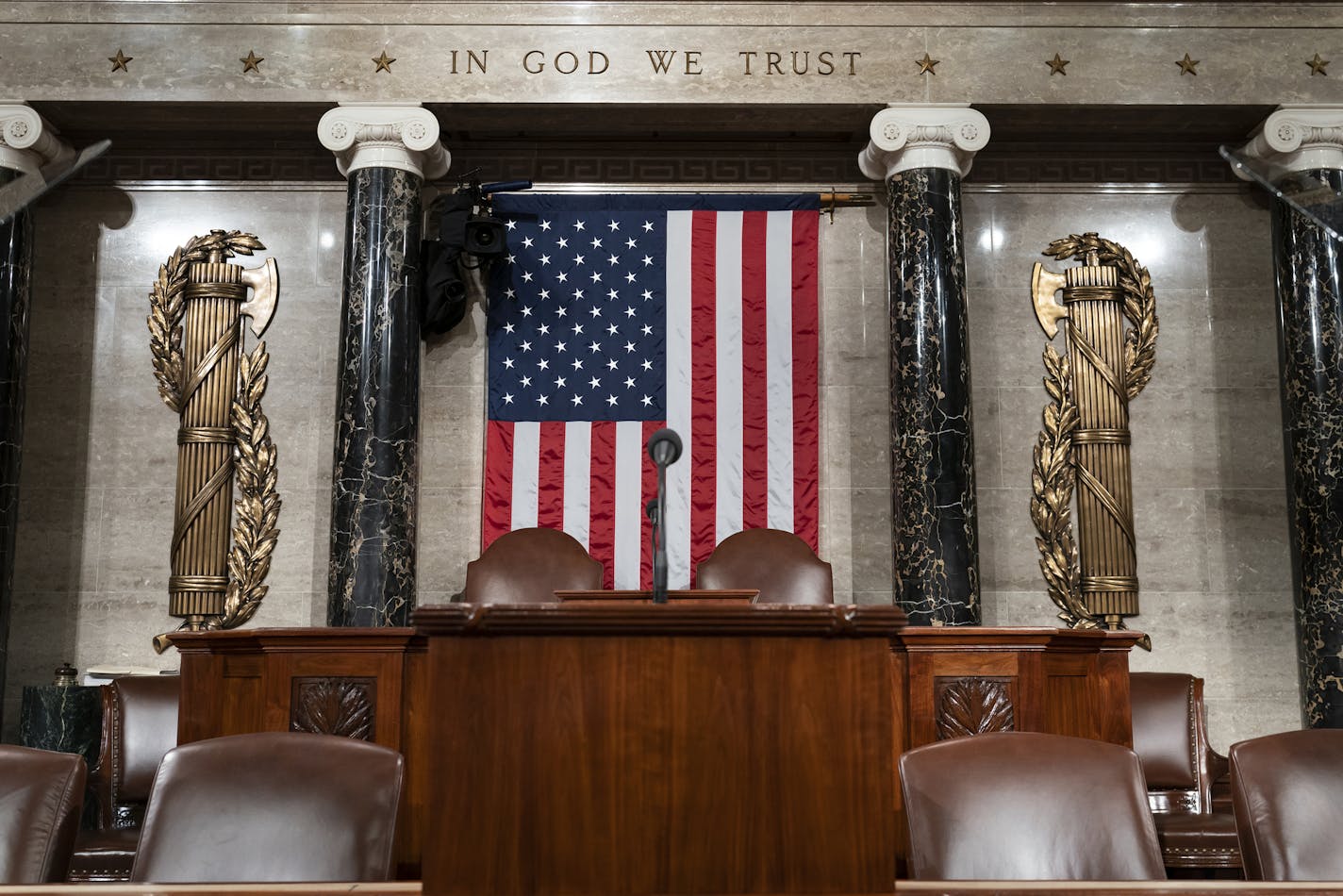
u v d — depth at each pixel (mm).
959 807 2746
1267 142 8109
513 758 2104
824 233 8812
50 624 8312
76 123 8367
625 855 2084
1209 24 8164
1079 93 8070
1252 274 8828
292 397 8555
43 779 2797
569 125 8445
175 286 8578
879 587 8406
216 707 4602
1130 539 8453
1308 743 2939
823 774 2115
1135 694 5574
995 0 8125
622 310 8523
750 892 2078
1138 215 8891
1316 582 7832
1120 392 8609
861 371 8641
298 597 8328
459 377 8570
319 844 2705
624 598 5074
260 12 8031
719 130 8719
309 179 8797
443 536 8422
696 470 8359
